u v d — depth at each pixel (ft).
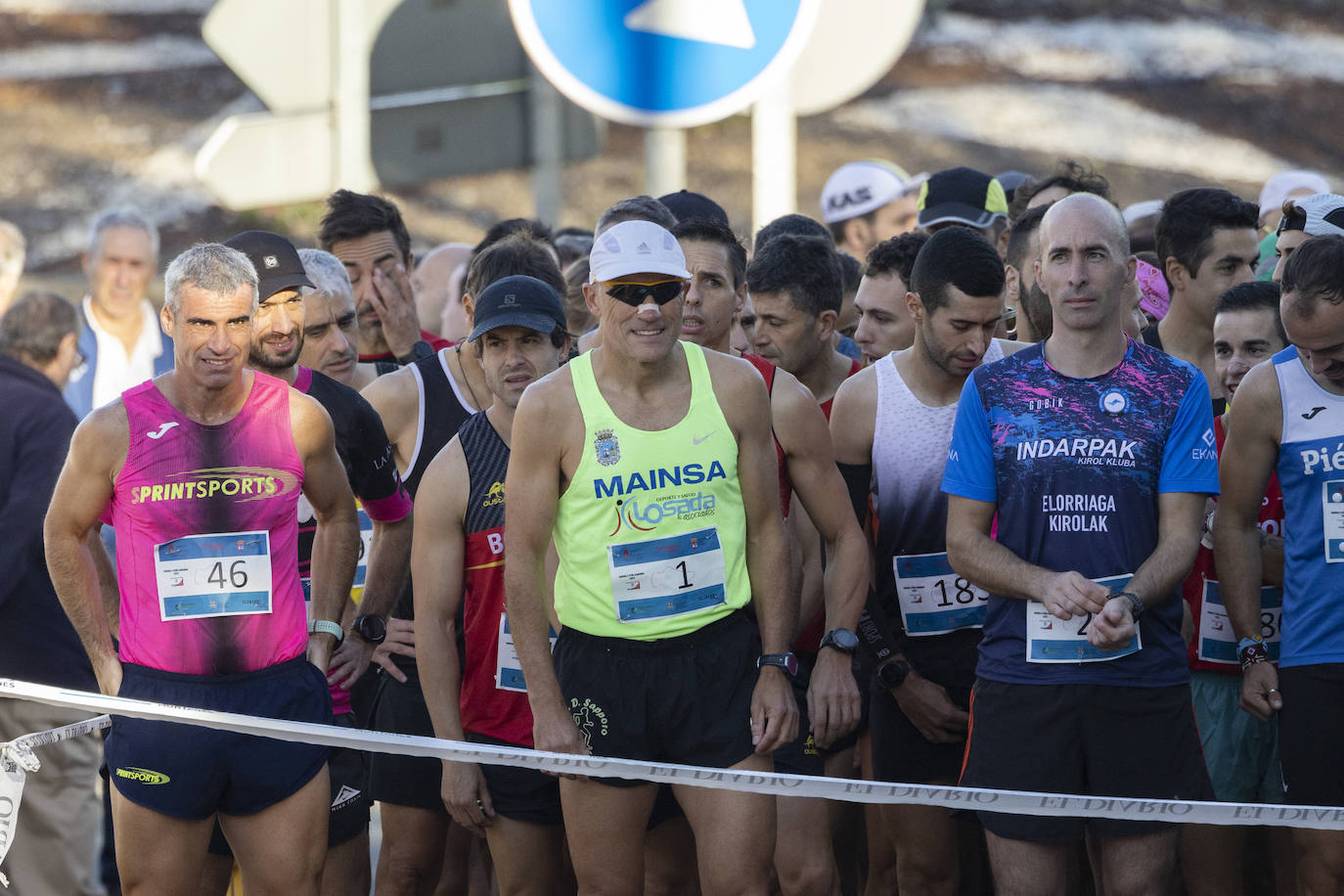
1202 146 198.18
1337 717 45.85
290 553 44.83
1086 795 42.01
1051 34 219.61
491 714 48.42
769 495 43.27
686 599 42.22
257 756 43.42
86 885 60.49
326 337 56.75
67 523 44.21
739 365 43.21
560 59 64.34
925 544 50.96
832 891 48.67
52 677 59.16
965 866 54.13
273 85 83.71
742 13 63.57
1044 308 52.85
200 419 43.75
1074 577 42.42
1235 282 54.19
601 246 41.34
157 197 184.44
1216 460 43.50
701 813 42.16
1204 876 50.67
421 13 84.64
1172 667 43.16
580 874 43.29
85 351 83.41
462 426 50.44
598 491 41.88
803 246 54.39
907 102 206.90
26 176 185.57
